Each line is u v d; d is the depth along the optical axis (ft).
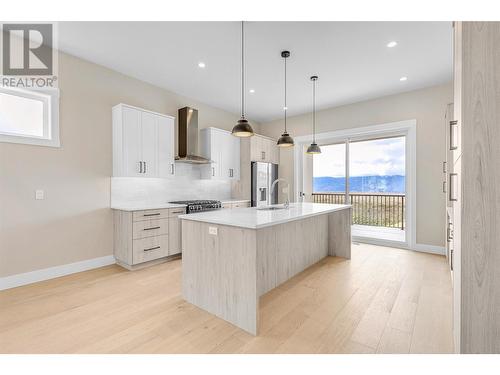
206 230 7.16
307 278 9.70
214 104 16.26
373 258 12.22
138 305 7.52
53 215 9.75
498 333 3.64
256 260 6.05
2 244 8.59
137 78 12.40
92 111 10.86
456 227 4.82
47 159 9.59
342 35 8.66
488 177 3.64
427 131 13.10
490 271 3.67
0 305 7.48
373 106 14.88
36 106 9.59
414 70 11.27
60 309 7.27
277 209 9.79
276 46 9.40
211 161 14.99
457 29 4.50
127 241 10.71
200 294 7.34
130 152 11.32
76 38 9.04
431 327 6.27
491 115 3.59
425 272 10.21
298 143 18.44
